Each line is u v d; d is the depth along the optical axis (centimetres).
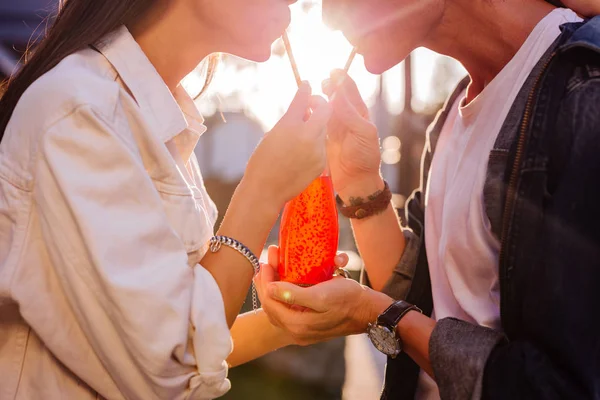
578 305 127
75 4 139
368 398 554
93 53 138
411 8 163
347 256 175
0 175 126
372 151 191
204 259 139
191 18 145
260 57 151
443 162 178
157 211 127
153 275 123
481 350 141
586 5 158
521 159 136
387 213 198
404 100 1291
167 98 142
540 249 131
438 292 176
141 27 146
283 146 141
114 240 121
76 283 122
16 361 133
